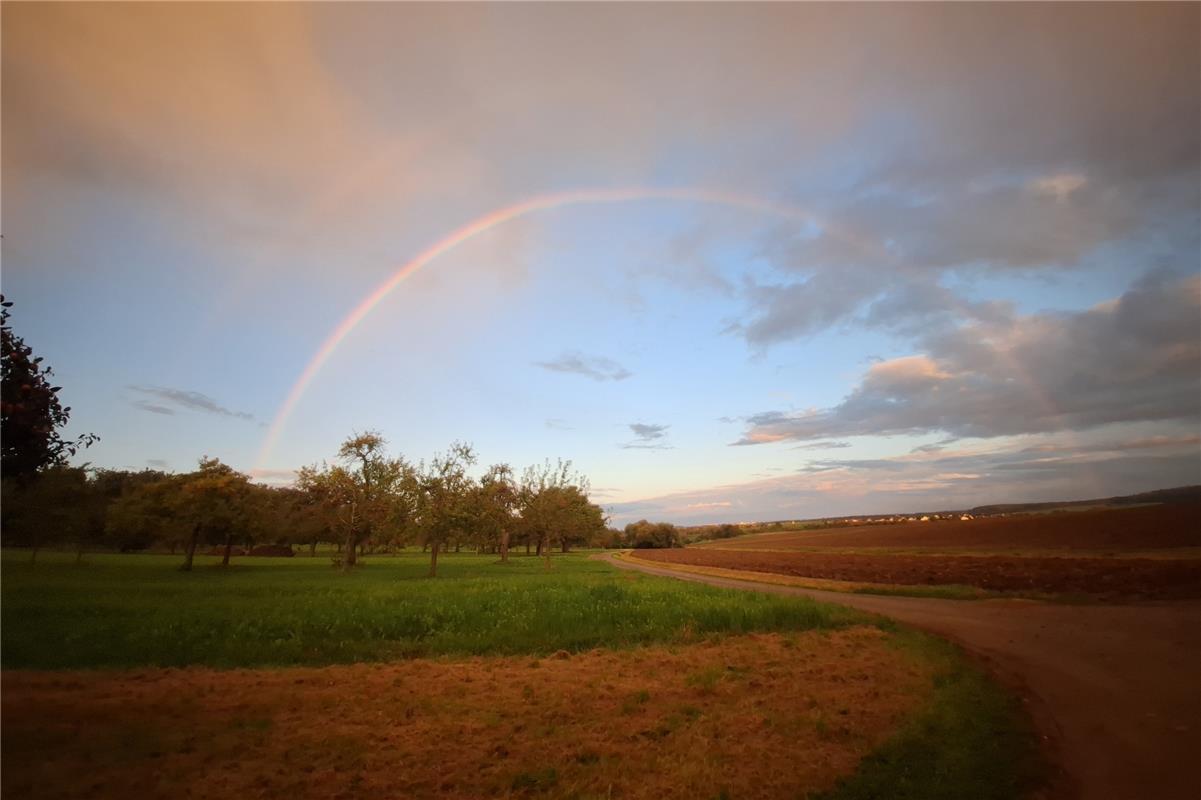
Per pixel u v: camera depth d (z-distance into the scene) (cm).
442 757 771
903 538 9100
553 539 6034
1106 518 7106
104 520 5784
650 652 1478
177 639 1466
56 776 680
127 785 662
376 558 8750
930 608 2438
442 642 1530
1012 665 1343
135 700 983
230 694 1043
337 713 946
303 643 1488
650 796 665
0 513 3575
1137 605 2233
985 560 4669
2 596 2269
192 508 4812
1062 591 2736
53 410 1458
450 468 5034
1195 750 805
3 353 1324
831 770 733
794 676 1224
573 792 671
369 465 5228
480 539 5800
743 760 767
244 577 3844
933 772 727
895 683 1165
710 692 1101
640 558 9669
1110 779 720
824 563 5675
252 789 664
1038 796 671
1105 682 1170
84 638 1448
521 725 901
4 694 991
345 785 682
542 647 1522
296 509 7556
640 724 910
